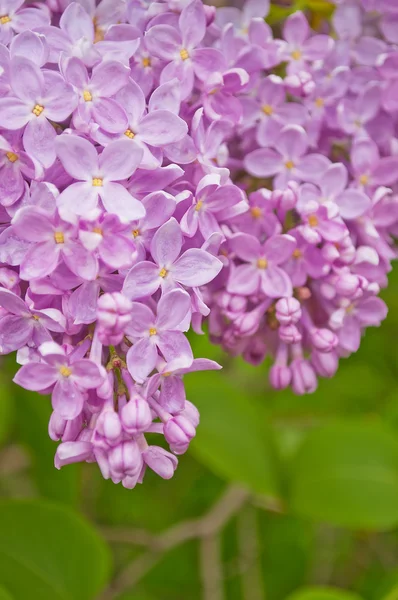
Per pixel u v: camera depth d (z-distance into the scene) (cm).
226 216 37
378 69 40
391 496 46
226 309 39
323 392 52
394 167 40
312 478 46
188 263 35
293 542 57
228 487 50
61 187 35
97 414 35
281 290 38
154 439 47
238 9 41
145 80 37
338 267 39
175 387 35
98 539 45
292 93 39
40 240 34
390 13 41
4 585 44
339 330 40
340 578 57
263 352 41
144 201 35
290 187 38
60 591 45
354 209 39
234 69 37
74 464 47
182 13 37
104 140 35
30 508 45
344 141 41
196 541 57
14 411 47
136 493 55
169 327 35
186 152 36
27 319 35
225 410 47
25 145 35
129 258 34
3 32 37
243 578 56
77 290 35
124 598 55
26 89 35
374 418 50
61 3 38
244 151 40
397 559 56
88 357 35
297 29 40
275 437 47
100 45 37
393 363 54
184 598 57
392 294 52
